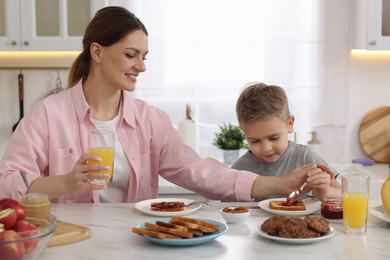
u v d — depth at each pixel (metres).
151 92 3.35
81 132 2.06
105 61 1.98
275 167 2.24
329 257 1.30
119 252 1.35
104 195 2.12
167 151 2.19
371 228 1.55
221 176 2.00
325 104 3.39
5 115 3.39
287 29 3.35
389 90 3.42
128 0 3.26
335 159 3.41
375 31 3.10
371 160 3.34
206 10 3.32
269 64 3.36
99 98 2.08
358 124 3.45
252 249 1.36
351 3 3.33
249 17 3.34
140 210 1.71
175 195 2.92
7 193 1.78
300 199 1.86
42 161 2.02
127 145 2.12
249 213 1.61
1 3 3.05
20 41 3.05
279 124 2.09
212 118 3.39
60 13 3.06
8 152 1.98
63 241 1.40
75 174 1.66
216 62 3.36
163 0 3.29
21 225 1.18
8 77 3.38
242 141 3.18
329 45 3.36
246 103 2.10
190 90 3.36
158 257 1.31
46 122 2.02
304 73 3.37
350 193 1.48
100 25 1.97
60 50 3.08
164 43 3.32
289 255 1.31
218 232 1.44
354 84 3.44
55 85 3.40
